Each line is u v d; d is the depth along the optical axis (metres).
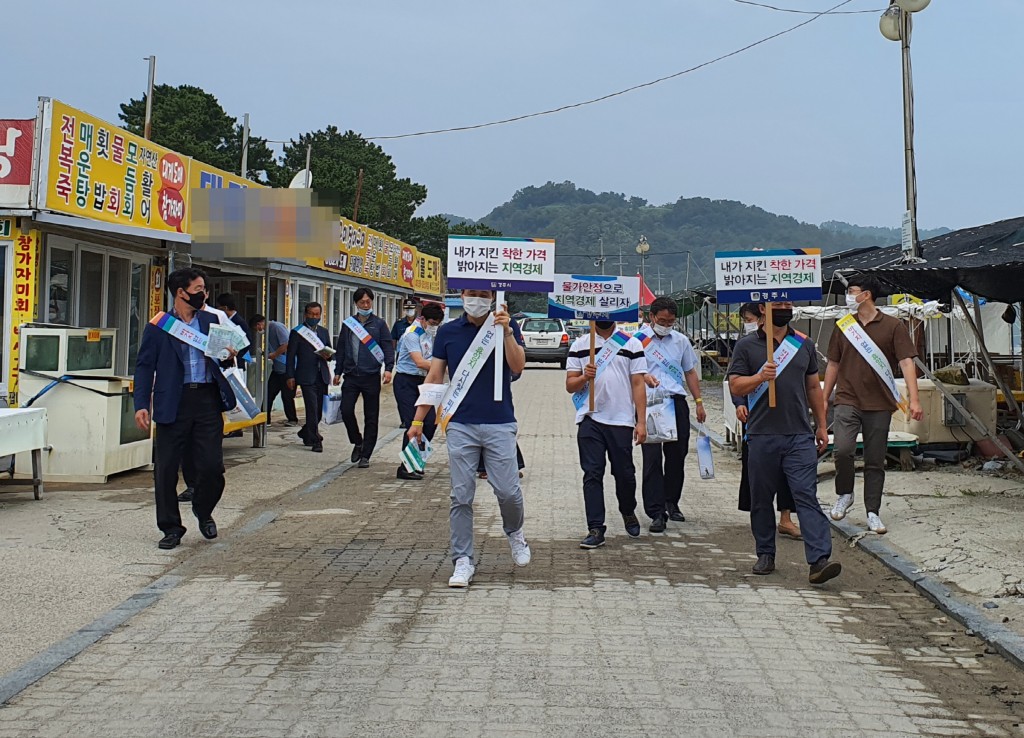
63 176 10.25
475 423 6.46
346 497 10.02
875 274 10.48
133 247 11.94
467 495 6.54
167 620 5.75
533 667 4.96
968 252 11.77
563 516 9.13
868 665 5.09
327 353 13.34
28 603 6.06
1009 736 4.19
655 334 8.68
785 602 6.25
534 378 29.25
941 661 5.17
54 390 10.02
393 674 4.85
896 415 11.68
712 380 30.05
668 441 8.37
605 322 7.80
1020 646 5.24
